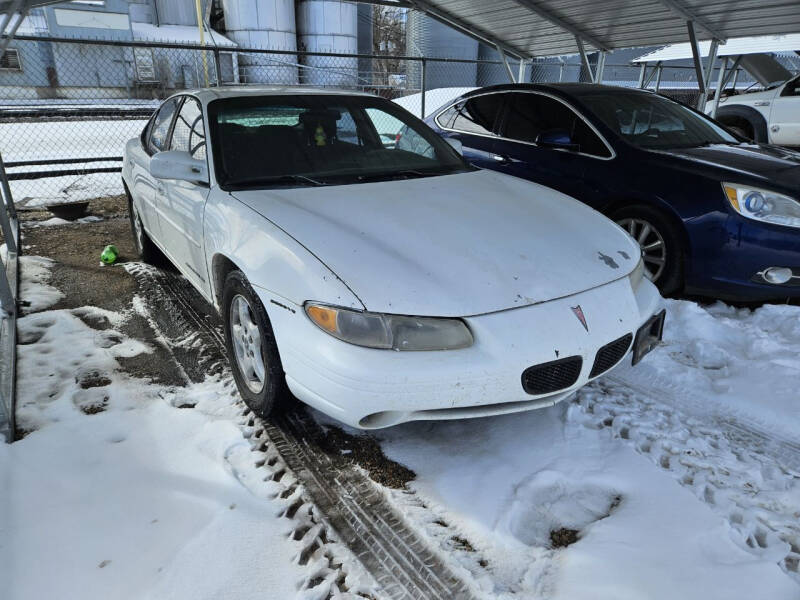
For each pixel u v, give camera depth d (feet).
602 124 13.97
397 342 6.29
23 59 60.39
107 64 64.64
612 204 13.52
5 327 10.16
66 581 5.50
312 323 6.57
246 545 6.00
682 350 10.52
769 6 19.89
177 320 11.77
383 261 6.81
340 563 5.87
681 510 6.45
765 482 6.98
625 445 7.65
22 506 6.44
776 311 11.53
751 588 5.42
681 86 67.92
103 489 6.75
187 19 78.69
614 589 5.43
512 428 8.08
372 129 10.95
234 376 8.66
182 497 6.66
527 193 9.74
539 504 6.63
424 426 8.18
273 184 8.99
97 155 31.94
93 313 12.13
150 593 5.40
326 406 6.62
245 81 72.64
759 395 8.84
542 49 30.01
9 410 7.68
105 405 8.56
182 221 10.04
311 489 6.93
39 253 16.30
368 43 90.07
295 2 79.46
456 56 59.62
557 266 7.34
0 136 37.04
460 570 5.75
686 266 12.23
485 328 6.42
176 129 11.46
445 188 9.37
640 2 21.36
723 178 11.69
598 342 6.91
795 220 10.94
